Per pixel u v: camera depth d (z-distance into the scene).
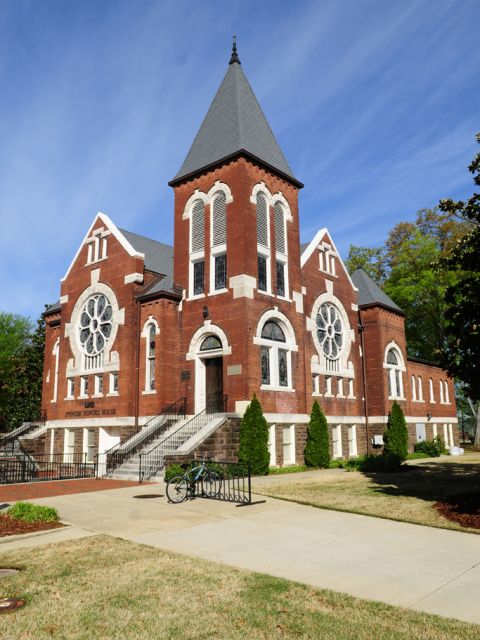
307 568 8.59
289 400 25.78
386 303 34.81
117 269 28.42
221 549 9.80
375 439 31.17
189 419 24.44
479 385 13.51
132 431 25.58
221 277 25.61
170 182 28.36
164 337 25.69
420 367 38.34
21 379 43.75
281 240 27.73
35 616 6.59
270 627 6.23
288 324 26.52
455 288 14.17
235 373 23.64
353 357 32.62
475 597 7.18
